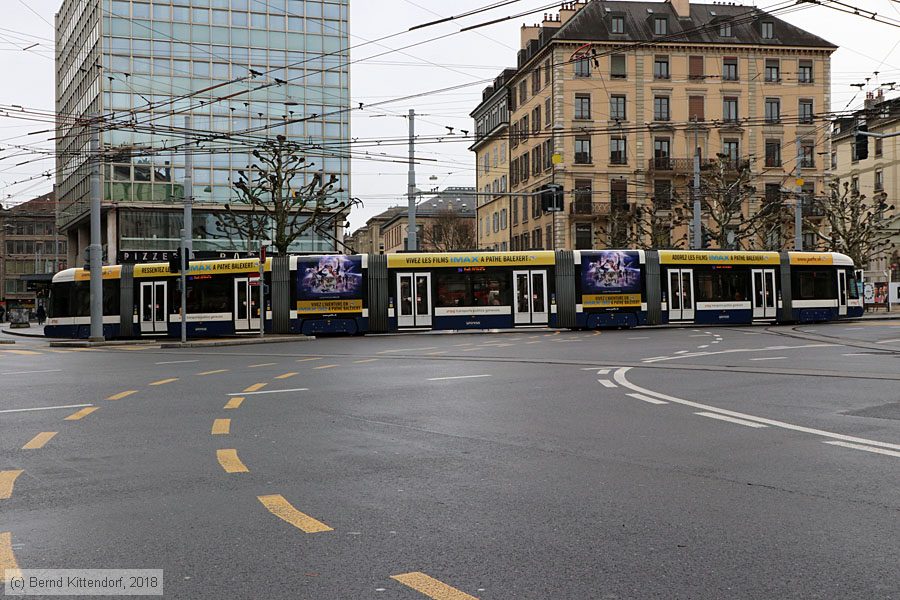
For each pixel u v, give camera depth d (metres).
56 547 5.06
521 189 72.44
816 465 7.14
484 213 86.06
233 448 8.27
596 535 5.18
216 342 28.62
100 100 55.03
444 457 7.72
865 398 11.38
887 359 17.36
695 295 34.53
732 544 4.97
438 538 5.15
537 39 69.31
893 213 70.88
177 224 58.22
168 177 57.78
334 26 59.94
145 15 55.94
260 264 31.78
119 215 57.12
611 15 63.88
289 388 13.58
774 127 65.25
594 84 63.31
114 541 5.17
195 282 33.78
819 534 5.15
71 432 9.44
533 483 6.62
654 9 66.31
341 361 19.41
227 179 58.25
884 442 8.16
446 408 11.01
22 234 109.38
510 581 4.37
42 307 61.81
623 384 13.45
